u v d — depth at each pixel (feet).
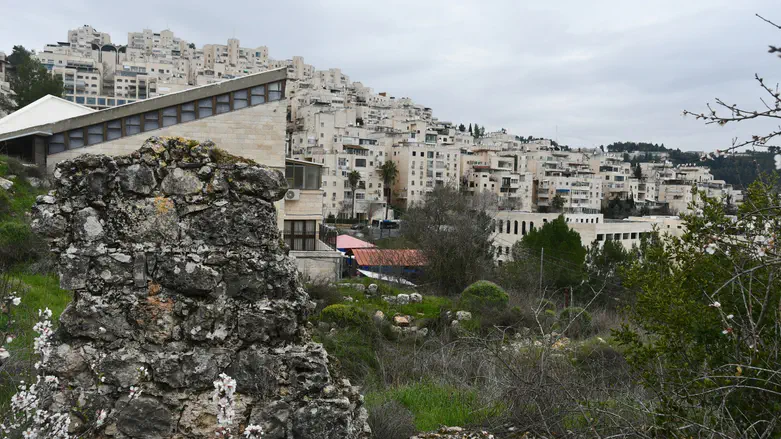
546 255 108.78
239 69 518.37
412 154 319.06
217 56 567.18
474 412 26.25
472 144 486.38
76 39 540.11
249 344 16.99
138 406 16.31
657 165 505.25
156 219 16.89
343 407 17.06
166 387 16.55
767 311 21.11
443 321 62.90
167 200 16.96
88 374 16.47
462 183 345.72
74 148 78.54
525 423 22.86
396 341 52.26
